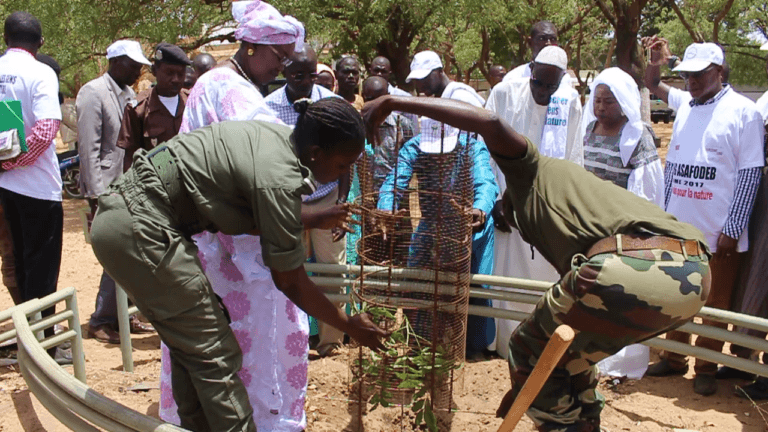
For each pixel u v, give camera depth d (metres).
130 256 2.64
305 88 4.84
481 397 4.62
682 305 2.95
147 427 2.61
